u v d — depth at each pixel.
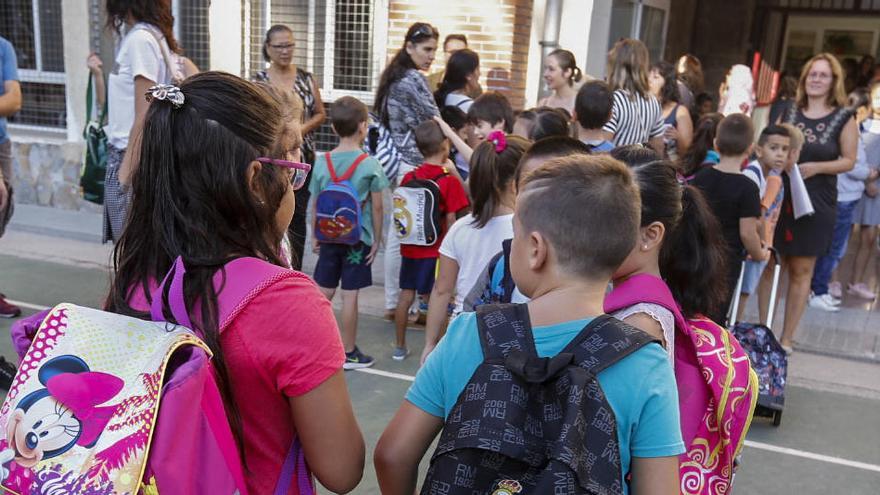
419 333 5.05
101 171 5.16
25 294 5.43
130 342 1.18
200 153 1.27
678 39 9.89
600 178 1.31
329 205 4.14
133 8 3.96
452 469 1.19
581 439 1.14
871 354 4.94
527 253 1.34
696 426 1.68
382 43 6.92
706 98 7.29
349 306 4.33
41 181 7.93
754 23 10.73
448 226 4.39
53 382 1.12
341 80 7.20
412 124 5.18
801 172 4.73
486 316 1.33
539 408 1.20
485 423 1.19
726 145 3.71
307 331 1.26
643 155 1.82
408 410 1.39
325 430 1.30
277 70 5.32
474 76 5.65
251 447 1.29
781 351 3.83
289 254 1.53
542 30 6.74
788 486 3.32
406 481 1.40
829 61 4.89
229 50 7.28
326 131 7.32
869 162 6.04
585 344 1.25
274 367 1.25
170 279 1.26
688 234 1.84
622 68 5.07
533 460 1.16
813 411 4.11
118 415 1.11
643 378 1.24
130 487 1.07
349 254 4.29
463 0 6.67
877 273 7.17
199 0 7.41
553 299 1.30
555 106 5.71
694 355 1.72
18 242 6.84
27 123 8.39
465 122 5.34
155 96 1.30
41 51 8.12
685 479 1.69
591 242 1.28
